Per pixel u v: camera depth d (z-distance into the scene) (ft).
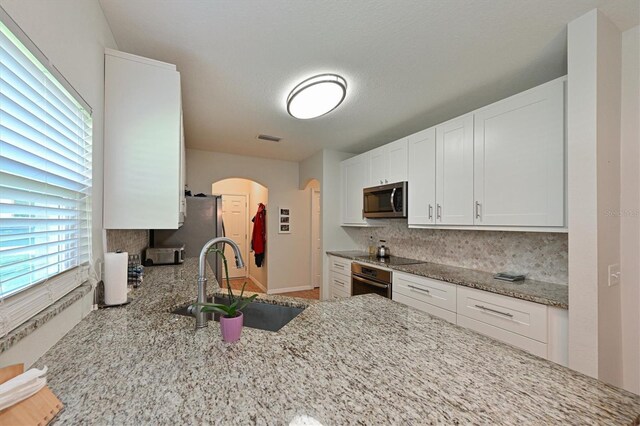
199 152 13.57
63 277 3.18
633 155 4.87
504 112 6.48
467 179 7.39
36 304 2.61
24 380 1.82
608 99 4.67
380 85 6.92
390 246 11.85
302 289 16.48
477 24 4.77
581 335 4.57
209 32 5.01
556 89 5.49
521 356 2.90
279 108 8.36
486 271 8.21
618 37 4.89
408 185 9.46
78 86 3.59
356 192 12.28
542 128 5.72
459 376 2.51
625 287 4.91
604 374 4.47
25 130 2.45
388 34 5.06
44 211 2.81
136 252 7.59
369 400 2.14
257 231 17.22
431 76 6.48
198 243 10.75
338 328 3.62
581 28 4.59
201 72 6.34
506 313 5.93
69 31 3.31
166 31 4.97
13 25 2.21
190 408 1.99
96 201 4.29
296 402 2.09
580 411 2.06
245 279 20.26
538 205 5.77
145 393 2.15
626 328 4.91
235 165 14.42
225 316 3.18
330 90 6.73
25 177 2.44
